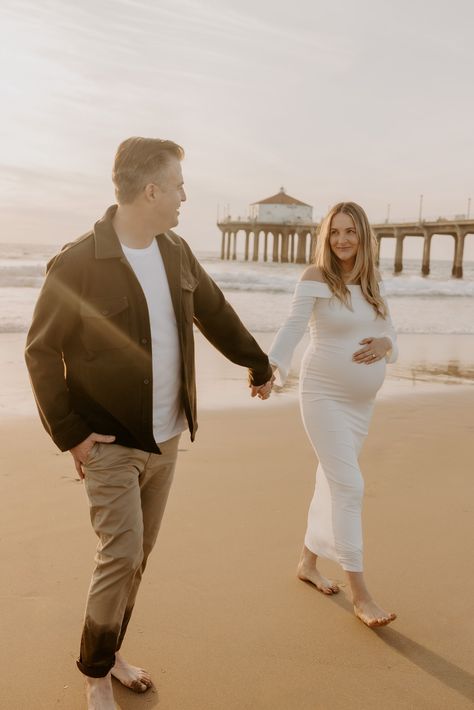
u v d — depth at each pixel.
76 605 2.88
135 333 2.23
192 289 2.42
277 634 2.73
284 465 4.99
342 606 2.99
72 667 2.46
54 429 2.17
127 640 2.66
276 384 3.12
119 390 2.22
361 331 3.09
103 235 2.20
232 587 3.11
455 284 28.75
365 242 3.09
